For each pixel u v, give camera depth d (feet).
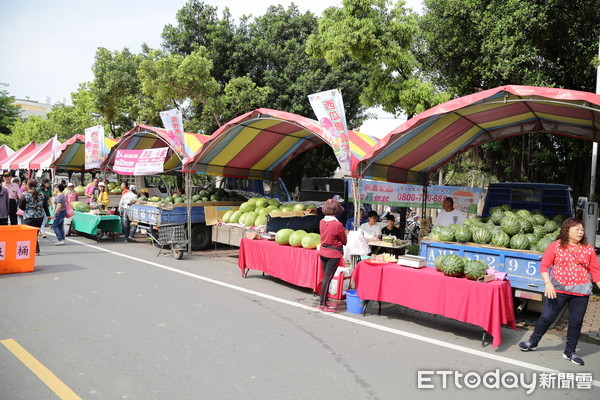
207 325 17.22
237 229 31.65
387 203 38.91
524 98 17.76
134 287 22.61
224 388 11.96
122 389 11.68
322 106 23.44
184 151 33.37
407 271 18.11
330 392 11.99
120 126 85.05
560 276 14.94
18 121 161.17
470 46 38.40
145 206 35.81
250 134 33.37
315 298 22.41
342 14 43.88
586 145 36.11
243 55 65.46
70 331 15.92
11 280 23.09
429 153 28.99
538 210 26.25
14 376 12.21
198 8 68.23
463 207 36.50
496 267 19.43
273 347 15.23
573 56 34.30
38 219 31.68
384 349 15.55
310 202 38.93
